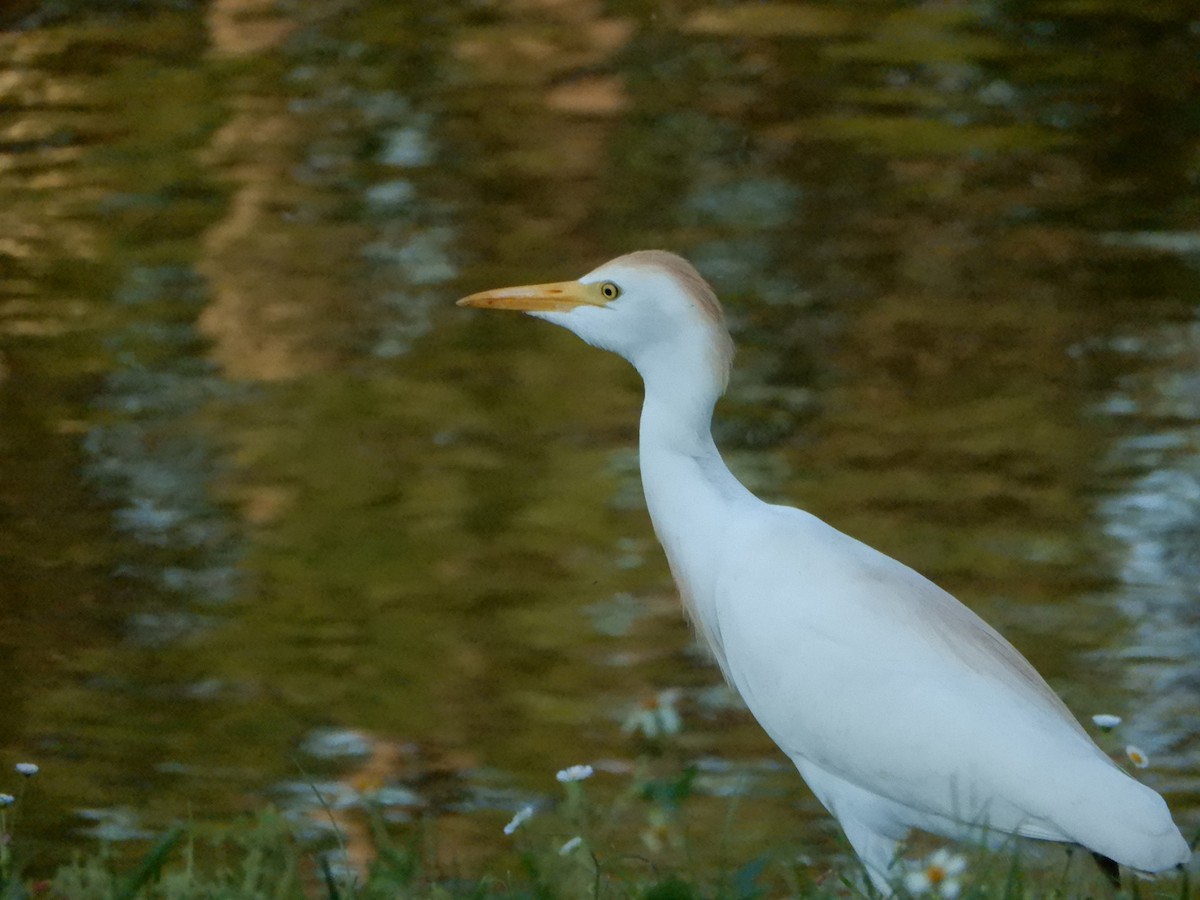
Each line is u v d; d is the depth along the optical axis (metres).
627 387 15.77
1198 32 26.22
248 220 19.73
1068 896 6.58
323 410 15.12
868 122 22.78
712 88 24.03
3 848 6.83
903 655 6.66
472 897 6.34
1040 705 6.59
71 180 21.14
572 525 13.23
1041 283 17.88
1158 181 20.75
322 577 12.50
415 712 10.75
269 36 26.64
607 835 8.70
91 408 15.20
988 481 13.74
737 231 19.25
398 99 23.81
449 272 18.19
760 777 10.04
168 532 13.20
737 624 7.03
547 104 23.56
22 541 13.05
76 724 10.72
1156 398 15.24
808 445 14.48
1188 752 10.27
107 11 27.95
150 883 6.57
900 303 17.41
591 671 11.39
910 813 6.73
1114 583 12.22
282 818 8.10
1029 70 24.75
